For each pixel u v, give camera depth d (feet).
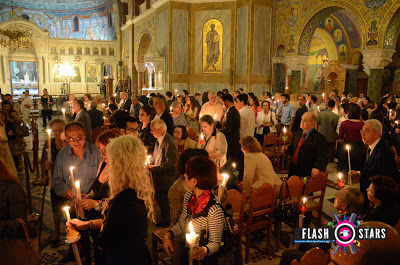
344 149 20.11
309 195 16.14
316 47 67.26
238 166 19.57
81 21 106.42
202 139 15.25
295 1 46.70
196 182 7.82
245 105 21.16
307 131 14.87
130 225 6.67
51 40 91.04
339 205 9.31
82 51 94.02
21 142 24.77
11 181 8.62
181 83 56.95
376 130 12.06
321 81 67.10
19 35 74.74
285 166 25.89
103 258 7.16
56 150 13.53
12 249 8.27
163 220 15.49
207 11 55.31
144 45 75.05
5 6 101.19
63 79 93.81
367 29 36.52
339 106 31.81
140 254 6.84
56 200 13.24
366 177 12.35
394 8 33.58
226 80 55.42
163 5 57.77
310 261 7.63
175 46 55.98
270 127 27.84
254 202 12.14
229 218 8.38
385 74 61.87
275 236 14.82
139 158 7.03
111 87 79.05
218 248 7.68
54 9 105.81
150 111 16.97
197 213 7.89
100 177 10.03
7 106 23.89
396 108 30.60
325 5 41.75
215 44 55.47
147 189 7.13
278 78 52.26
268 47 52.29
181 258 8.38
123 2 85.51
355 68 60.64
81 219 9.04
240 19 52.75
